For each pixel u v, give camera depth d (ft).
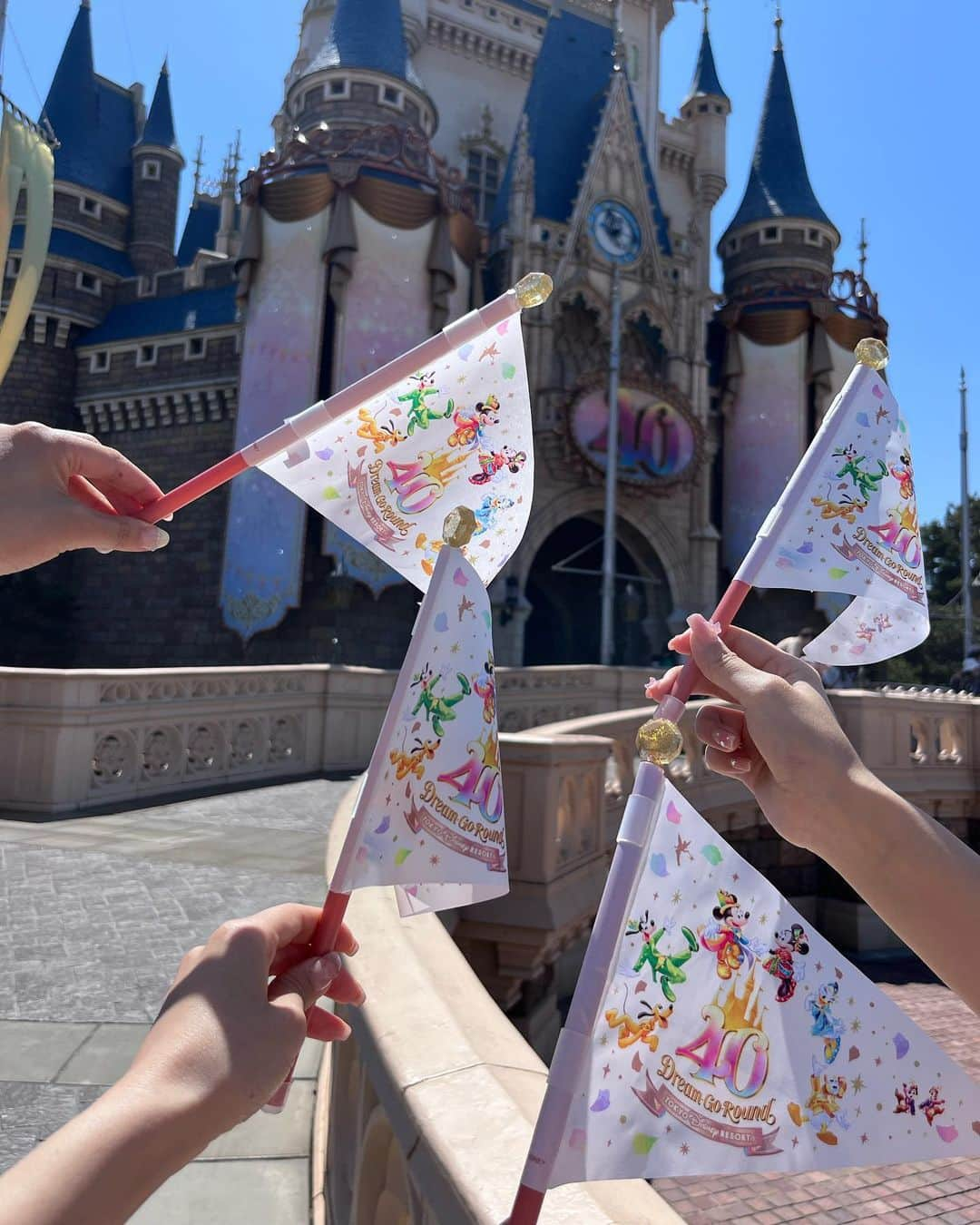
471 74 124.36
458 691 3.24
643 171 116.16
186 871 21.13
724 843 3.03
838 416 3.92
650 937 2.87
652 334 114.42
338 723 42.83
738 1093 2.78
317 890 19.69
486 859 3.13
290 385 91.15
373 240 92.07
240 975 2.46
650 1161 2.65
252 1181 8.93
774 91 131.64
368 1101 6.06
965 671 64.28
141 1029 12.31
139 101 135.64
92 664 100.07
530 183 106.22
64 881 19.99
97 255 118.01
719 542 115.75
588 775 23.32
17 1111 9.92
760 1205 15.93
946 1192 16.56
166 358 106.63
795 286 117.19
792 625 109.91
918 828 2.88
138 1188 1.91
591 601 128.26
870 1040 2.86
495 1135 4.14
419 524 3.79
